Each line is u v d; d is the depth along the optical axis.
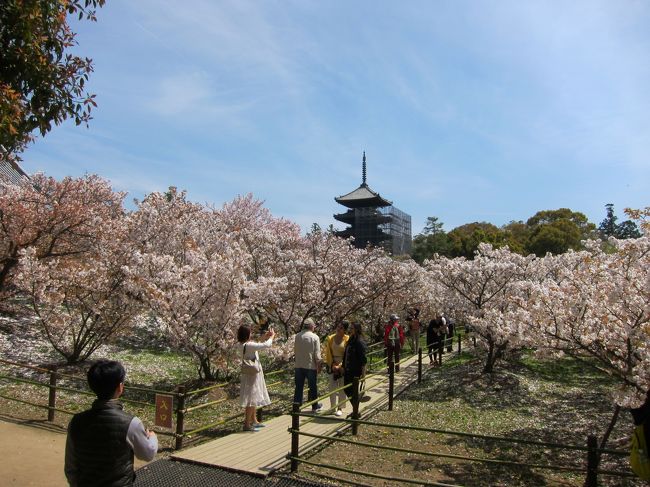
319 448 6.82
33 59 5.97
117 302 11.68
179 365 12.70
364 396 10.27
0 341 12.52
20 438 6.76
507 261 14.13
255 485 5.26
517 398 10.43
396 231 66.69
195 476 5.48
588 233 50.56
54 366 7.88
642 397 6.02
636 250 6.61
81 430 2.96
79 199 15.07
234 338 10.35
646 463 3.48
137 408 9.17
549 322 7.08
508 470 6.39
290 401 10.12
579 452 7.13
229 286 10.15
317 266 14.17
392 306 19.38
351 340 8.48
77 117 6.65
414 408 9.66
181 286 10.16
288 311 14.35
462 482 5.89
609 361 6.86
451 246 52.38
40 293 11.06
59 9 6.24
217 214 22.72
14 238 13.45
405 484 5.76
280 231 26.17
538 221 58.75
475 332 13.09
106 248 13.18
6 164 21.14
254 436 7.02
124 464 2.97
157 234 14.85
